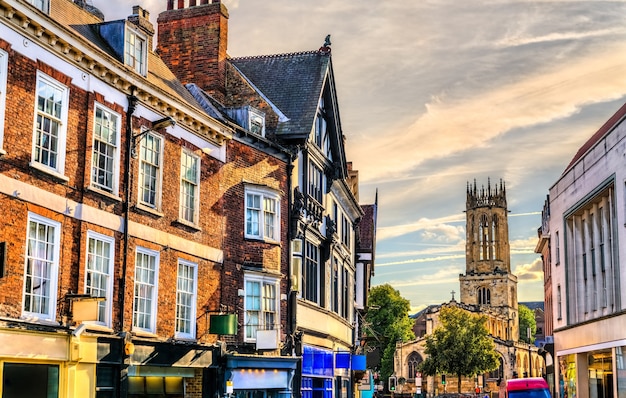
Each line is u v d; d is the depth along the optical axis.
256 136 26.25
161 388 21.50
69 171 17.92
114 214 19.45
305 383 30.36
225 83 30.08
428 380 124.38
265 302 26.19
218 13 29.31
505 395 36.78
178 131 22.48
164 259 21.47
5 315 15.66
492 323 147.88
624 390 29.81
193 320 22.80
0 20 15.78
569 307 38.53
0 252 15.18
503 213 163.50
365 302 47.22
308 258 30.94
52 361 16.94
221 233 24.61
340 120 34.09
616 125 30.45
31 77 16.77
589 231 36.25
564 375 39.91
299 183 29.58
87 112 18.61
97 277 18.86
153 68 24.34
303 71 31.97
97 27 20.89
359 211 42.47
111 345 18.83
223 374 23.58
